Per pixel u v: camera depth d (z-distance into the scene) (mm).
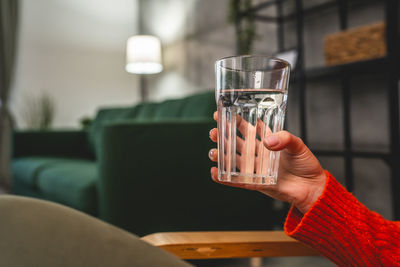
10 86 3457
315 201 449
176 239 593
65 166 2051
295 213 486
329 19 1994
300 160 444
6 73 3430
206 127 1438
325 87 2033
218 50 2930
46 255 127
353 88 1861
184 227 1388
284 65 368
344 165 1947
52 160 2361
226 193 1463
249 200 1504
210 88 3061
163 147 1361
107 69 4156
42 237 132
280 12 2311
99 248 125
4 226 141
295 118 2225
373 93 1753
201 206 1417
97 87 4086
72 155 2965
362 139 1816
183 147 1393
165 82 3855
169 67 3758
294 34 2229
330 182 441
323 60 2041
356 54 1582
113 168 1308
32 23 3697
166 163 1364
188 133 1403
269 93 368
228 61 373
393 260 423
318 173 457
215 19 2955
